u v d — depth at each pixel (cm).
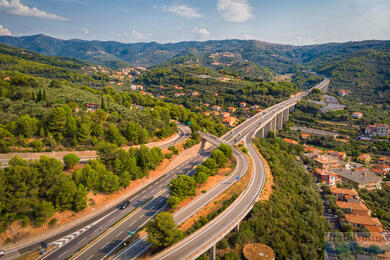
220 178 10369
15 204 6256
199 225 7000
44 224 6738
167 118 16250
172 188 8381
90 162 8588
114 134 11200
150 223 6275
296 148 19000
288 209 8912
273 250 7038
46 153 9538
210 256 6456
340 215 10250
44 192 7112
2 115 10119
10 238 6166
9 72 18188
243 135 16950
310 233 8075
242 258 6738
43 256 5928
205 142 14788
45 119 10525
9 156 8850
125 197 8812
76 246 6288
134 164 9500
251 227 7650
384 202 12194
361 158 17550
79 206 7319
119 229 7038
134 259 5878
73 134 10506
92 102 14375
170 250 5841
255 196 8769
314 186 12950
